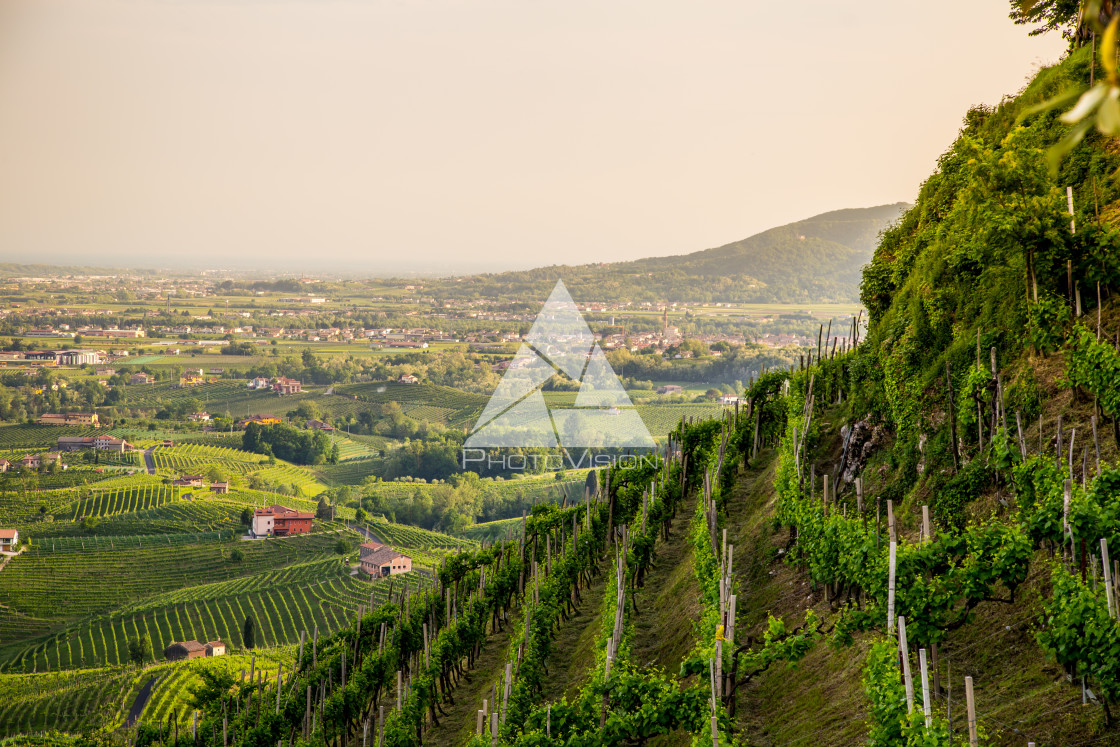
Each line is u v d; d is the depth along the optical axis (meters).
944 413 16.16
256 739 24.97
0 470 161.38
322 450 162.00
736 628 13.77
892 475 17.08
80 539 124.06
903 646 8.67
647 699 11.98
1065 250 14.35
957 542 10.24
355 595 98.06
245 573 109.50
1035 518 10.14
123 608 99.31
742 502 23.36
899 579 10.36
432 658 20.52
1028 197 14.94
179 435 187.50
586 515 26.14
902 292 20.88
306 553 113.88
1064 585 8.86
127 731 56.34
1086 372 12.98
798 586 15.09
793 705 11.84
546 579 22.33
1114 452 12.27
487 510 112.31
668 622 18.19
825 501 14.36
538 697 17.75
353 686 22.55
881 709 8.93
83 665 84.25
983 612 11.08
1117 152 17.33
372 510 126.12
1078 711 8.59
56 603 101.25
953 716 9.35
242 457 166.38
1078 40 21.59
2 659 86.00
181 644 83.69
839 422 21.69
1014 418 14.44
